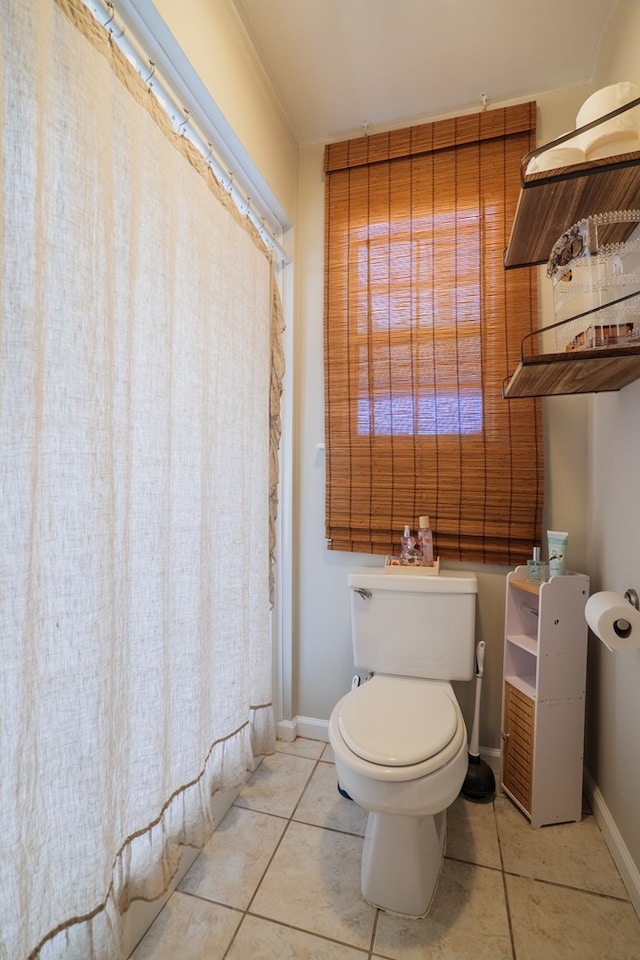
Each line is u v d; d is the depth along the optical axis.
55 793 0.72
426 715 1.20
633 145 0.97
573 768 1.37
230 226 1.31
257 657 1.52
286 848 1.28
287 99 1.60
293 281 1.82
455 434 1.64
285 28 1.34
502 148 1.59
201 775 1.15
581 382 1.17
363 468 1.75
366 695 1.32
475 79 1.53
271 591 1.60
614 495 1.29
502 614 1.63
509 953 0.99
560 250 1.12
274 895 1.13
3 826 0.63
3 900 0.63
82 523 0.75
